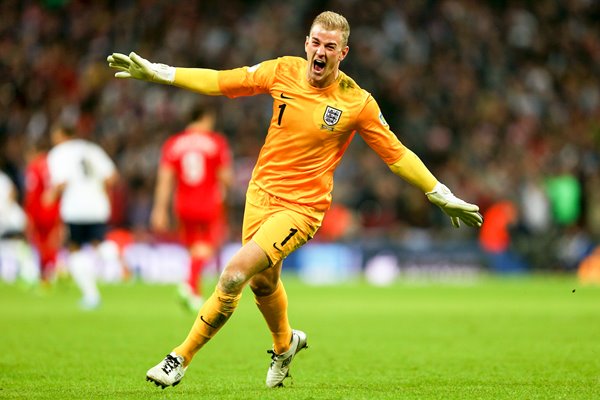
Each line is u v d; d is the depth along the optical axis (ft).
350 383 59.72
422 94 254.47
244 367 68.03
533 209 220.64
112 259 166.09
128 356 73.31
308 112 54.95
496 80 268.41
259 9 267.80
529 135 254.68
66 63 253.65
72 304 130.72
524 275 214.90
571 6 291.38
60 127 129.08
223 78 56.54
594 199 224.94
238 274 53.36
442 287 175.73
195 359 72.64
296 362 71.15
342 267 206.28
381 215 214.90
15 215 189.47
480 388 56.95
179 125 232.32
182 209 114.93
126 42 258.16
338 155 56.49
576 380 60.75
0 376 62.08
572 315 115.14
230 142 231.09
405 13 270.05
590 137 251.39
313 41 54.13
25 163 218.79
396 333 93.50
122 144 225.97
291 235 54.80
